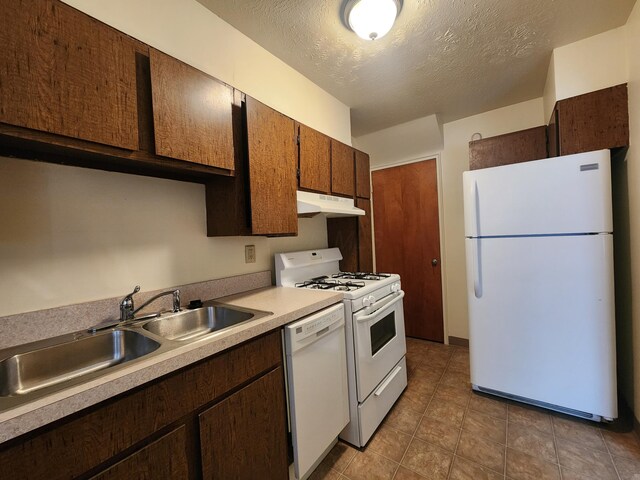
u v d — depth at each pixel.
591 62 1.70
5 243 0.96
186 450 0.86
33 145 0.88
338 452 1.53
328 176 2.07
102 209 1.18
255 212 1.43
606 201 1.54
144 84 1.04
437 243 3.04
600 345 1.58
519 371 1.81
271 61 1.79
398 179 3.26
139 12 1.21
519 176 1.77
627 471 1.31
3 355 0.87
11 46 0.73
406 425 1.72
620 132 1.61
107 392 0.68
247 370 1.06
